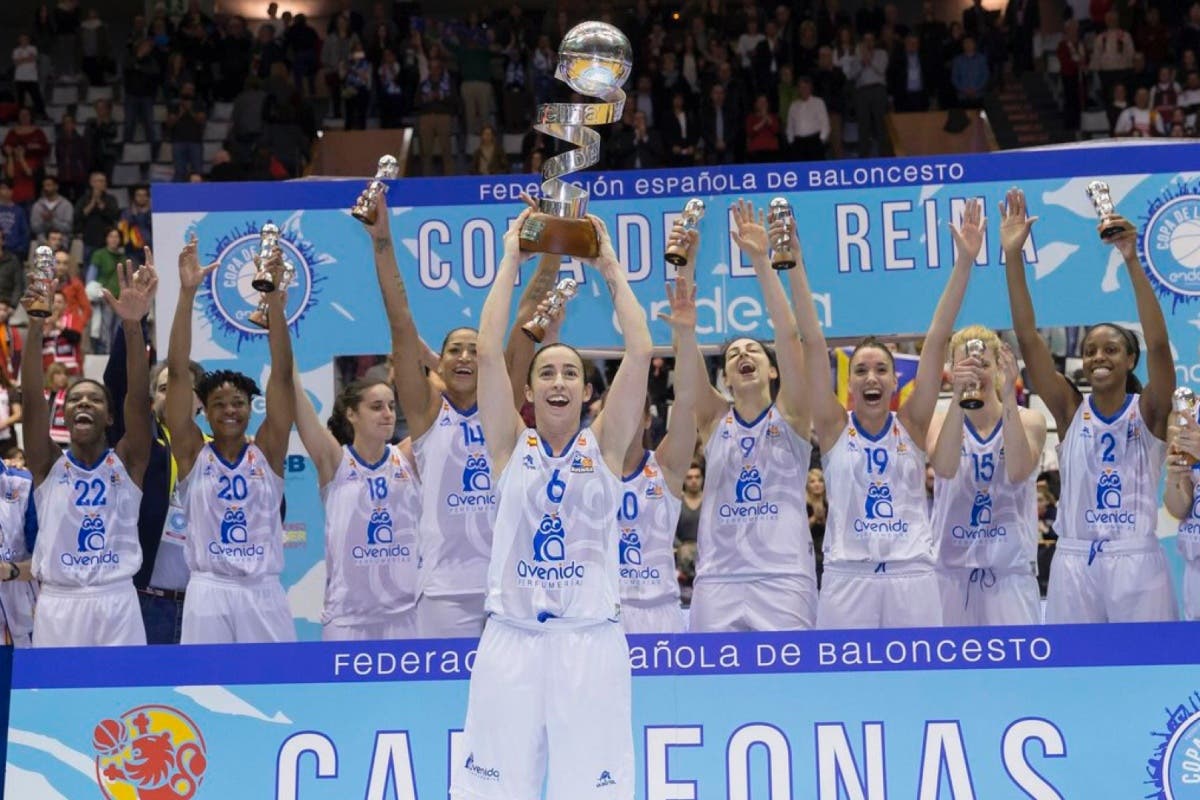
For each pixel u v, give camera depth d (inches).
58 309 602.9
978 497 299.0
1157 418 286.8
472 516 297.7
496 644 206.7
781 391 293.0
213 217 342.6
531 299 291.3
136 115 790.5
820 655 229.1
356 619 305.7
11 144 753.0
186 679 231.9
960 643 227.6
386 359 382.6
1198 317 324.8
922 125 723.4
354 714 230.7
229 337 342.6
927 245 329.7
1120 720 223.3
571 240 215.9
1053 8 893.8
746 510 290.0
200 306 342.3
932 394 285.3
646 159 698.2
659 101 745.0
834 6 852.0
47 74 856.3
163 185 342.0
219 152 735.7
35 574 287.3
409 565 309.1
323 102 836.0
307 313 342.6
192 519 291.1
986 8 938.1
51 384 552.1
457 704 230.2
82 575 283.1
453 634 295.9
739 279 331.9
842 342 346.9
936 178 329.7
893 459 285.4
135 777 229.6
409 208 340.5
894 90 762.8
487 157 701.3
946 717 225.9
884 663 228.2
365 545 306.8
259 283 278.2
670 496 288.2
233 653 232.4
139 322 283.6
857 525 284.7
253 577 291.9
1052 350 429.7
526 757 203.6
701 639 231.0
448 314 339.6
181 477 295.3
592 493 208.7
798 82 743.1
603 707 203.3
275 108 747.4
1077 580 289.7
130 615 287.0
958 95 770.2
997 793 223.5
